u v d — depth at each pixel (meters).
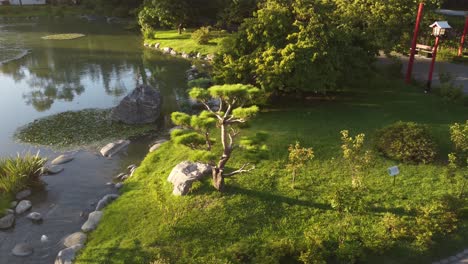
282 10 20.39
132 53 36.88
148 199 12.69
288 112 19.05
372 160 13.60
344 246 9.98
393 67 24.20
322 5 21.09
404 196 12.16
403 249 10.19
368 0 26.08
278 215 11.41
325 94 21.17
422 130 14.70
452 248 10.35
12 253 11.13
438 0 28.73
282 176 13.31
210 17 47.00
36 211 13.13
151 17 42.28
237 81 19.62
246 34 21.17
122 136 18.88
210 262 9.70
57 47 39.75
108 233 11.30
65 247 11.16
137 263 9.94
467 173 13.34
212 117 12.28
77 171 15.68
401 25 26.27
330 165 13.93
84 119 21.06
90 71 31.03
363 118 17.91
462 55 27.83
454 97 19.47
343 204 10.96
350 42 20.34
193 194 12.30
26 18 60.62
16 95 25.44
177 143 11.36
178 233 10.77
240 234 10.73
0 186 13.88
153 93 20.91
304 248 9.94
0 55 36.22
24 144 18.17
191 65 32.09
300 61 18.27
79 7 67.19
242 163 14.25
